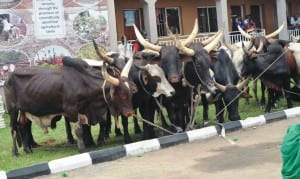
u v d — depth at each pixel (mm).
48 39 19922
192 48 11219
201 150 9922
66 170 9008
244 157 9070
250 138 10711
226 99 11719
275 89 13812
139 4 28203
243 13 32156
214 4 30641
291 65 13727
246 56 13648
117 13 27609
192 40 11727
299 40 16922
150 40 24938
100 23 20688
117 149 9719
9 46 19328
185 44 11281
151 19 25031
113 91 10117
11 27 19359
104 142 11578
